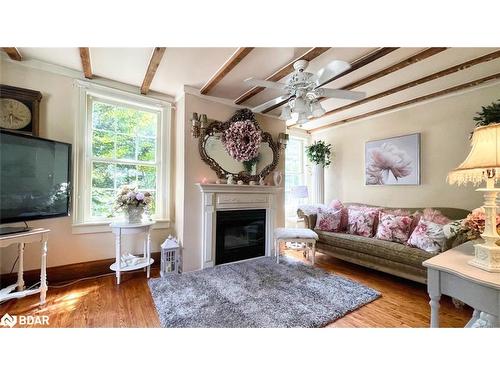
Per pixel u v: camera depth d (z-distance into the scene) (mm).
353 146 4254
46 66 2422
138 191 2783
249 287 2412
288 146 4895
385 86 2895
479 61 2254
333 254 3322
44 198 2150
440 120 3164
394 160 3611
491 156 1063
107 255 2785
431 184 3238
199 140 3084
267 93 3166
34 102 2336
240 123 3254
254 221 3576
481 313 1458
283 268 3027
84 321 1774
